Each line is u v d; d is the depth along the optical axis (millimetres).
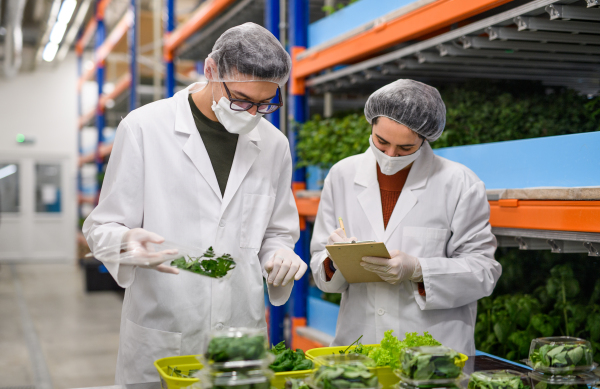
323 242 1979
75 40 12117
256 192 1686
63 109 12508
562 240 2002
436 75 3072
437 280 1701
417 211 1837
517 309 2486
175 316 1572
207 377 1051
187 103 1660
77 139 12586
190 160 1612
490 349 2590
